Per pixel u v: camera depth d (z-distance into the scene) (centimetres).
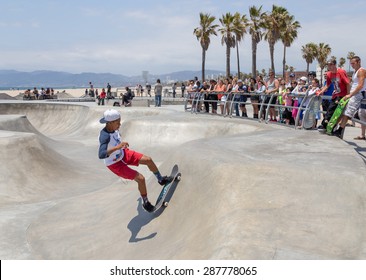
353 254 366
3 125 1462
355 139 920
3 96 3862
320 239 385
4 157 972
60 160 1136
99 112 2006
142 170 1130
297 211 429
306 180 475
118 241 568
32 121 2356
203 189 511
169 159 682
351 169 505
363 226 407
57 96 4172
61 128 2222
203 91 1595
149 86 4019
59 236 651
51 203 860
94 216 713
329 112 820
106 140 515
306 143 728
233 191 466
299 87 1127
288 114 1146
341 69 774
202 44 4594
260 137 811
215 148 649
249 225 401
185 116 1534
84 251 579
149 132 1423
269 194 455
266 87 1314
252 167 503
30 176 978
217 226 420
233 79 1498
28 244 638
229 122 1294
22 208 823
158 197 583
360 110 889
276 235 387
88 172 1155
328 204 438
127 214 641
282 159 576
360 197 447
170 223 530
